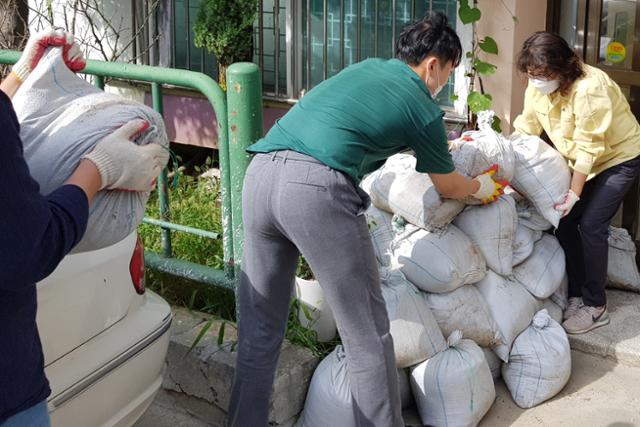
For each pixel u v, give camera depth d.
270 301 3.19
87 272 2.67
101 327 2.75
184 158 6.81
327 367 3.54
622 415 3.72
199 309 4.09
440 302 3.73
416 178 3.75
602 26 4.74
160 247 4.53
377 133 2.94
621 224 4.93
